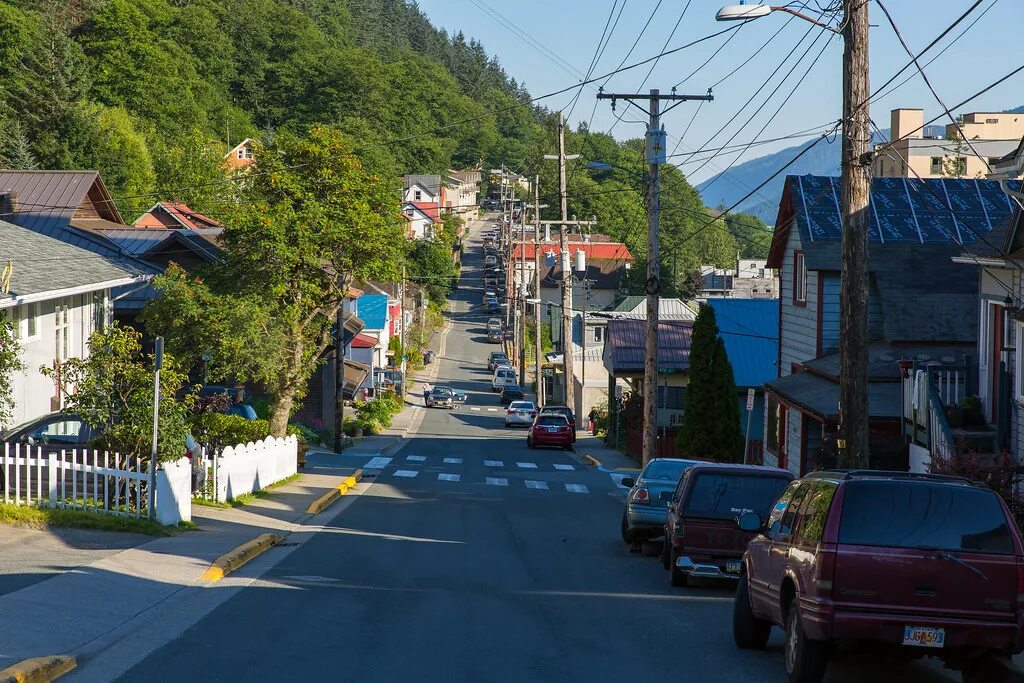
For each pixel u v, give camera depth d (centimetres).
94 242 3919
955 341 2778
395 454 4675
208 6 15875
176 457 1956
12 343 1911
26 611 1160
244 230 3288
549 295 11369
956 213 3088
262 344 3209
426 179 16838
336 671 977
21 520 1712
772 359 4306
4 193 4081
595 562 1884
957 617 895
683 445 3459
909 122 7394
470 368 10431
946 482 937
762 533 1152
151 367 2000
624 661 1063
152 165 9581
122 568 1452
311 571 1619
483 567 1750
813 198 3167
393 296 10244
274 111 15988
